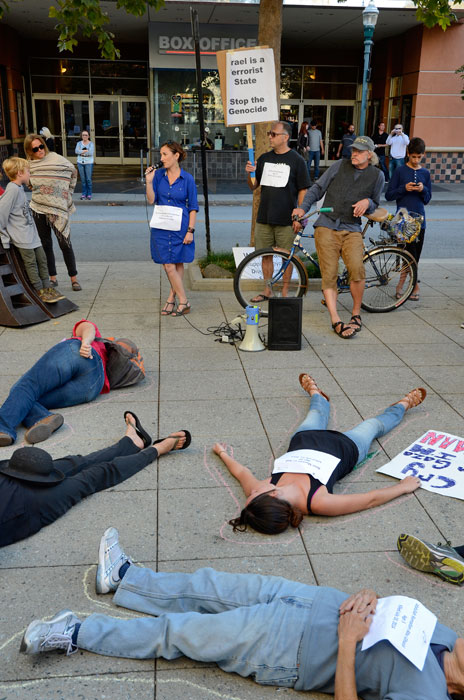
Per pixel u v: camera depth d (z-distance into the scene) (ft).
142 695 8.09
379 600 8.10
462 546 10.63
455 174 75.20
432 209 58.13
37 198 25.48
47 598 9.61
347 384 17.49
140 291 26.99
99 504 11.97
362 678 7.66
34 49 87.86
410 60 74.18
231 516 11.65
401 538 10.29
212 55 73.15
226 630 8.23
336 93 90.27
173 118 76.33
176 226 22.40
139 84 90.89
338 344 20.79
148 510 11.80
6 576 10.06
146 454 13.23
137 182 73.15
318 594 8.46
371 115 87.97
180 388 17.15
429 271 31.58
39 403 15.43
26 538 10.96
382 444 14.26
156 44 72.54
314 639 7.97
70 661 8.59
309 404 16.20
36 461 11.18
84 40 86.74
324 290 21.80
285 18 69.51
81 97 90.58
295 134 89.25
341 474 12.46
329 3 63.62
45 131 58.59
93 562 10.41
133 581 9.52
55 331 21.50
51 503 11.27
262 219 23.99
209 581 9.21
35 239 22.44
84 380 15.72
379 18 68.39
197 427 14.96
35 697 8.00
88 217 50.47
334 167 21.75
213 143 77.41
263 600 8.77
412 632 7.59
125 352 16.76
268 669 8.09
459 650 7.56
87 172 59.00
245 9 65.46
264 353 19.88
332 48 87.97
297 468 11.76
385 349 20.33
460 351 20.17
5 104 78.74
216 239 41.45
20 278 22.27
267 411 15.81
